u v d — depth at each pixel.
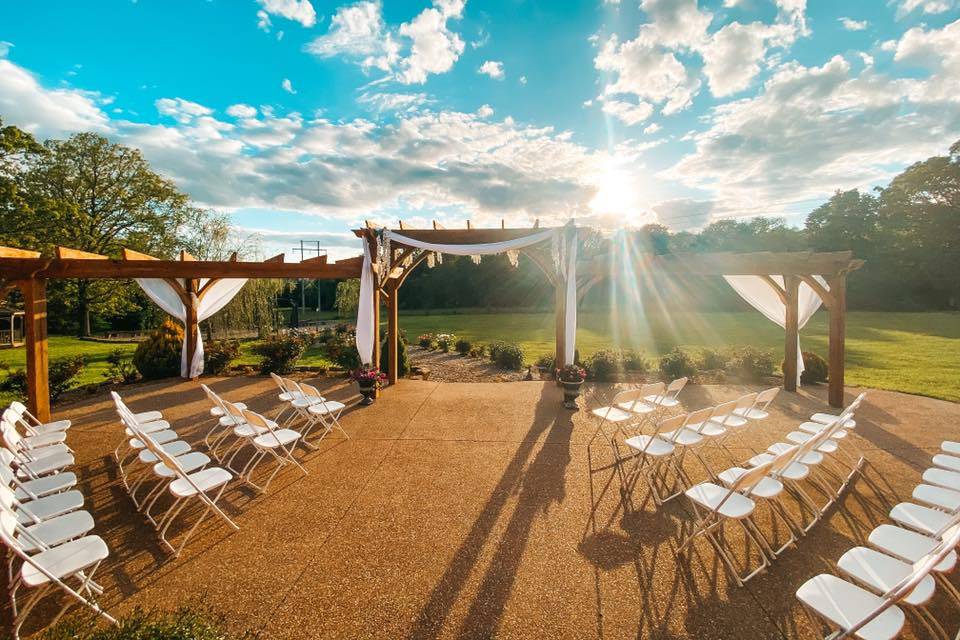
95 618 1.97
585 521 3.38
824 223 33.16
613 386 8.30
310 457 4.77
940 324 20.47
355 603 2.46
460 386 8.41
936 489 2.93
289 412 6.63
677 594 2.52
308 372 10.02
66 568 2.23
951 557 2.05
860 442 5.13
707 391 7.91
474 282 34.38
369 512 3.54
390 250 7.94
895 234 29.78
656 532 3.21
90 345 18.31
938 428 5.66
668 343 15.47
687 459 4.65
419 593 2.55
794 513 3.48
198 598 2.52
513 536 3.16
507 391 7.94
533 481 4.12
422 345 15.62
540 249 8.29
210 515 3.52
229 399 7.49
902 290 28.97
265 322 15.65
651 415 6.08
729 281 9.18
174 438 4.45
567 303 7.26
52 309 22.78
